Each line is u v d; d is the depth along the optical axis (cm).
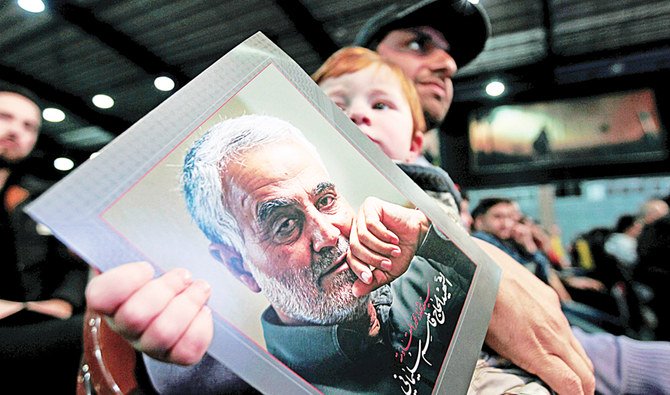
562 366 34
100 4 173
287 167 24
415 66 49
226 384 24
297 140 25
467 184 235
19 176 71
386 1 172
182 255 19
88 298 16
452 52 52
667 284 106
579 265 203
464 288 28
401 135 41
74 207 17
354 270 24
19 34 190
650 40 202
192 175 21
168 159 20
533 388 31
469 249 31
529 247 111
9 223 66
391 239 26
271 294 20
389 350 23
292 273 22
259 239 21
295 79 27
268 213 22
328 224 24
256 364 19
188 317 17
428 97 50
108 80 237
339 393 20
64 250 74
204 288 18
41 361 43
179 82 226
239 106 24
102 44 201
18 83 226
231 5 176
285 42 203
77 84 241
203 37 199
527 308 35
